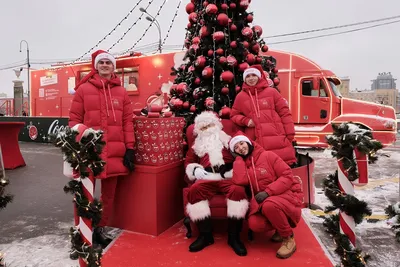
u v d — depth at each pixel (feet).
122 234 10.98
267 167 9.66
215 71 13.00
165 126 11.18
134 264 8.85
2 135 24.08
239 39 13.16
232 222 9.57
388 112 30.71
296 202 9.34
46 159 29.35
